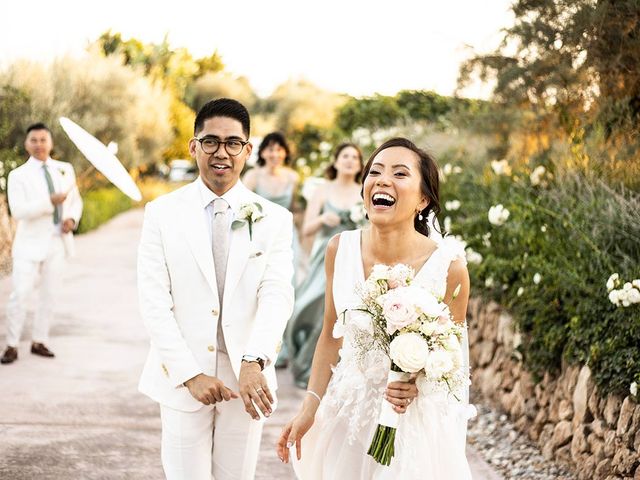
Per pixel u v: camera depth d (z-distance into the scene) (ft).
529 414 16.11
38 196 21.62
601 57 16.92
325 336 10.07
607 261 14.57
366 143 39.11
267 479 14.26
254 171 24.77
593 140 17.95
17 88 55.57
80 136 10.75
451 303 9.52
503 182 21.15
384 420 8.82
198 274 9.97
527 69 19.31
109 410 17.80
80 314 29.30
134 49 122.52
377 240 9.50
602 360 13.33
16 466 14.26
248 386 9.43
